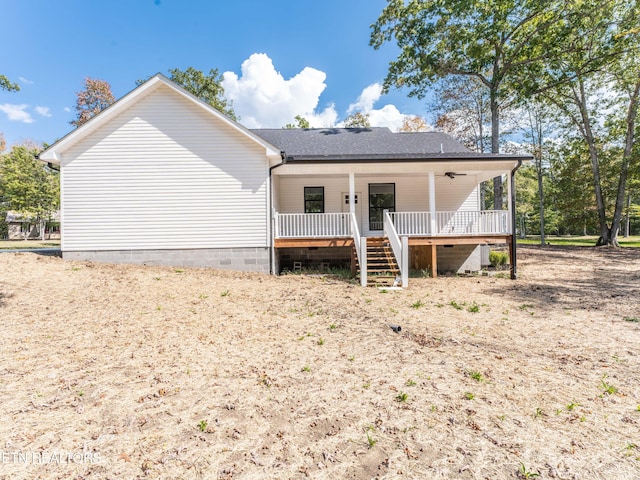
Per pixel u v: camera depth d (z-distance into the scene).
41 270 8.21
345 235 11.01
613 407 2.98
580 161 20.83
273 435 2.56
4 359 3.90
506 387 3.35
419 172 11.41
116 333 4.86
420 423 2.71
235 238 10.35
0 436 2.51
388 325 5.48
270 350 4.35
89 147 9.98
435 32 17.91
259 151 10.34
